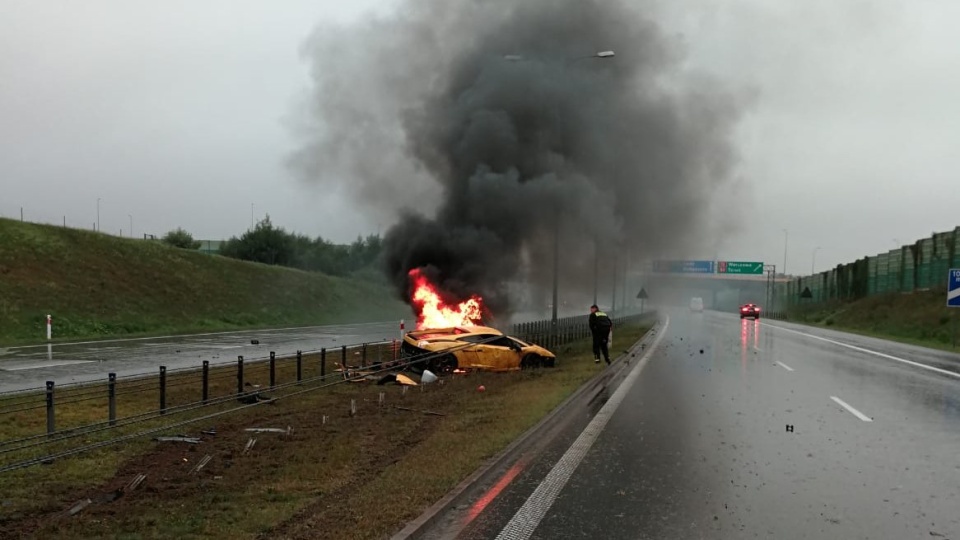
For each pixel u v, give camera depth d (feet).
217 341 88.33
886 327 134.21
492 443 27.40
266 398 40.16
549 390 43.39
